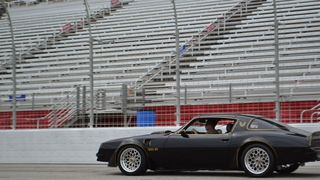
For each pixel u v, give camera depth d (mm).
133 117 25688
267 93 27656
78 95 26734
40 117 29547
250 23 35781
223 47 33469
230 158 14914
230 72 30594
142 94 26656
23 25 46594
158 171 17500
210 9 39844
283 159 14305
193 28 37406
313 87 27125
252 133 14812
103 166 22156
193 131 15734
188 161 15469
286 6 36906
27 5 51656
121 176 15836
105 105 26000
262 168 14500
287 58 30062
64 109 28516
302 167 19406
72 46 39531
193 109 26781
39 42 42062
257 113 25734
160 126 24375
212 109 26641
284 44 31984
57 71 35969
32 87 34438
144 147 15992
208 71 31141
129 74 32844
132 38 38344
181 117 26000
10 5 52406
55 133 25297
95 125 25688
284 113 25438
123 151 16266
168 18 40125
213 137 15219
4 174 17375
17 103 32094
